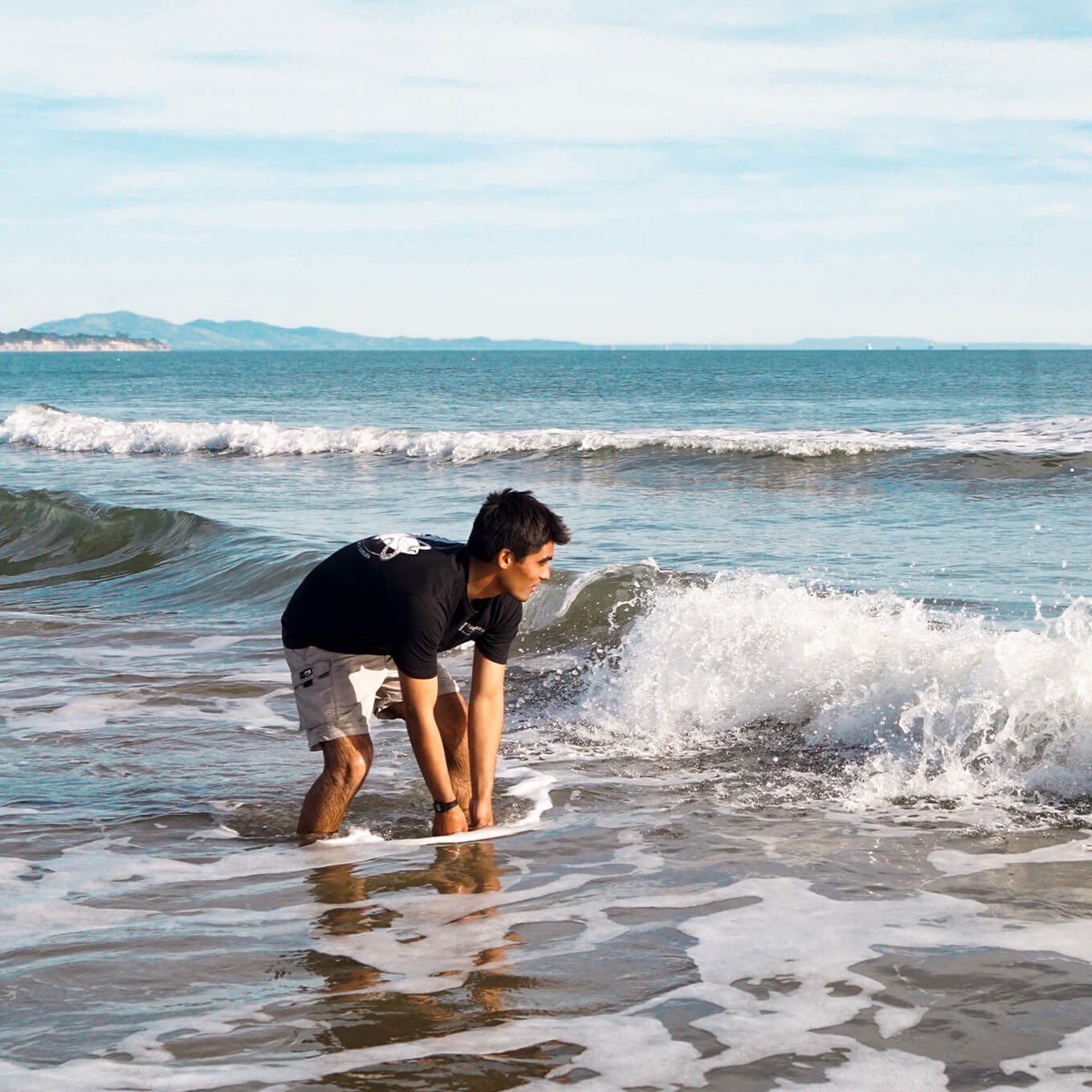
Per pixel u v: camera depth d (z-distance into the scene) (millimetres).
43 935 3174
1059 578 8555
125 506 13594
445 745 4395
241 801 4562
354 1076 2338
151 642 7891
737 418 33438
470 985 2771
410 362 156875
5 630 8438
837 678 5266
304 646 4055
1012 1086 2270
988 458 16766
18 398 50656
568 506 14023
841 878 3512
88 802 4562
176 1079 2330
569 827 4121
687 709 5512
